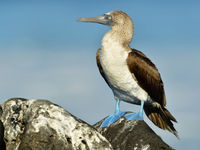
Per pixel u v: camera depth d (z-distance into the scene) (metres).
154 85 14.79
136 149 11.73
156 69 14.91
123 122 12.95
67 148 9.90
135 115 13.20
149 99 14.92
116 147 12.15
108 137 12.69
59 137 9.88
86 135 10.36
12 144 10.47
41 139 9.67
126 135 12.27
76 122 10.53
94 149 10.24
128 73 14.09
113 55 13.86
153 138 11.89
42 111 10.30
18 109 11.00
